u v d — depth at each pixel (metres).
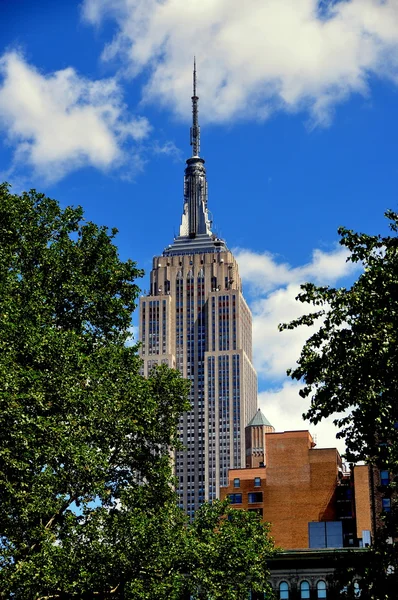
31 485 71.56
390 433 59.38
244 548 78.50
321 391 59.69
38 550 72.62
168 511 78.88
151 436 83.00
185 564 75.62
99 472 74.56
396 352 58.19
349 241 62.22
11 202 84.38
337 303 60.50
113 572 72.75
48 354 74.25
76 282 83.38
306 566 121.88
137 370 84.81
